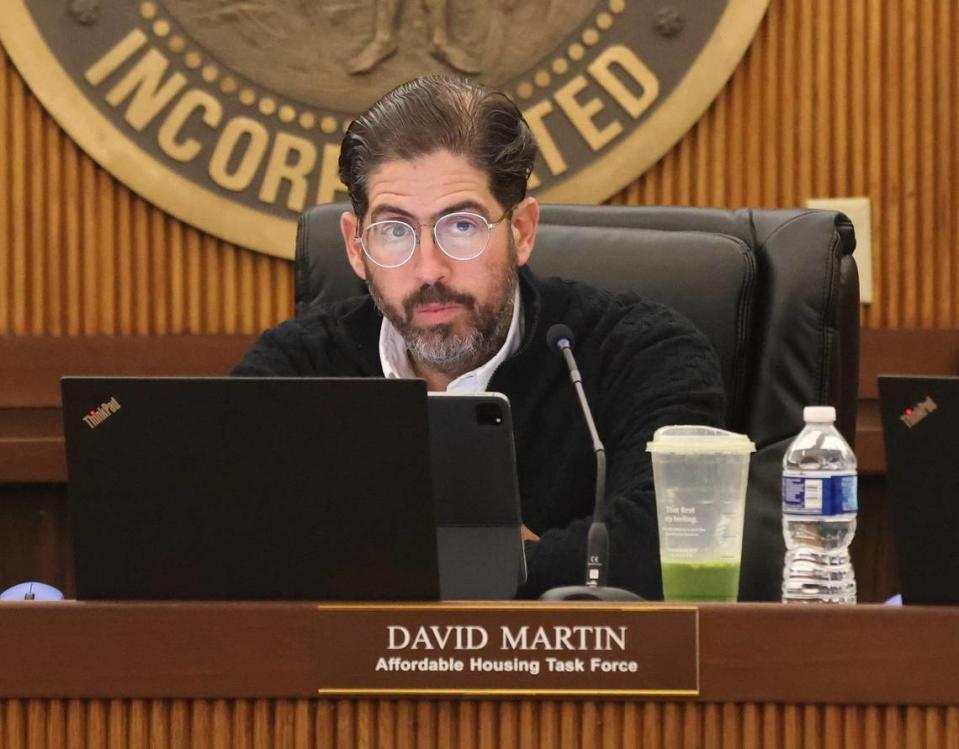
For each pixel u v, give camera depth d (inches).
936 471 176.4
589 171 454.0
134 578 182.5
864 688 175.9
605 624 177.5
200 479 180.9
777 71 464.1
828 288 301.3
